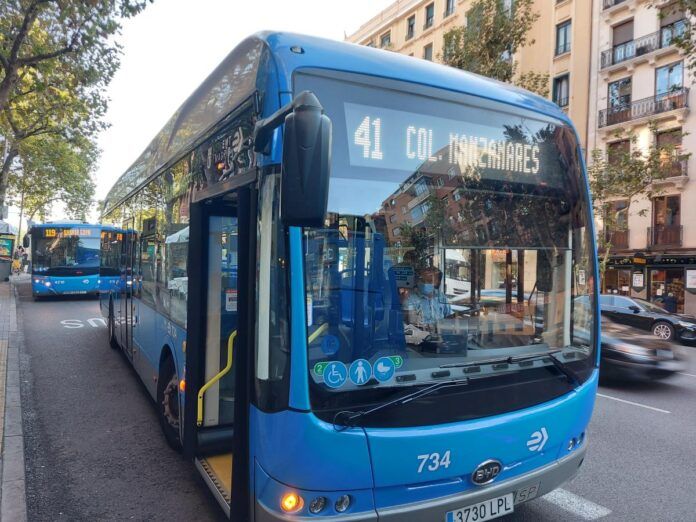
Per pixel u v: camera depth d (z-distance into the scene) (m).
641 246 24.78
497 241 3.00
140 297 6.27
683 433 5.95
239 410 2.73
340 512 2.38
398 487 2.48
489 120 3.03
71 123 15.38
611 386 8.52
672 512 3.93
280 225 2.44
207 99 3.64
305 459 2.33
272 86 2.51
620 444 5.53
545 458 2.98
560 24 27.77
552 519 3.78
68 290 18.64
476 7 15.94
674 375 8.98
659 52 23.58
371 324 2.55
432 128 2.85
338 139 2.59
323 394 2.37
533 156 3.18
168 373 4.84
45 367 8.09
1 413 5.61
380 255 2.63
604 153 25.59
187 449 3.59
